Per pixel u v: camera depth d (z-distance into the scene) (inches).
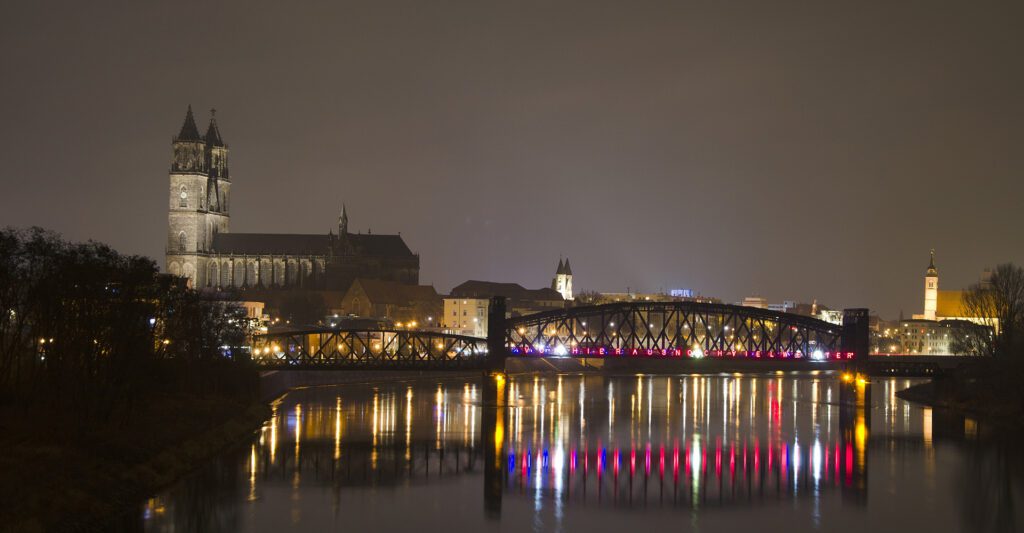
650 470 5816.9
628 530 4500.5
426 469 5713.6
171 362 6929.1
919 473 5777.6
